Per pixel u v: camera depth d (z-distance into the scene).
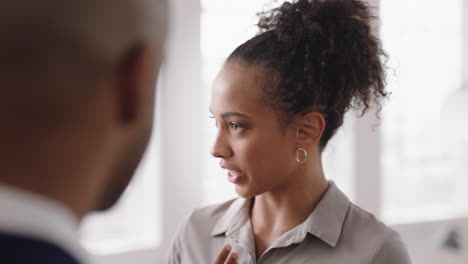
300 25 0.85
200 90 1.73
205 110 1.76
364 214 0.95
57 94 0.28
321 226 0.89
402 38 2.32
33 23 0.27
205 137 1.78
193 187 1.74
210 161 1.81
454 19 2.44
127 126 0.34
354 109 0.95
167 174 1.70
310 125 0.86
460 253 1.87
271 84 0.83
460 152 2.46
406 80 2.34
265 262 0.90
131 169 0.36
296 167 0.89
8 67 0.27
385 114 2.29
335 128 0.92
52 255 0.28
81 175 0.31
